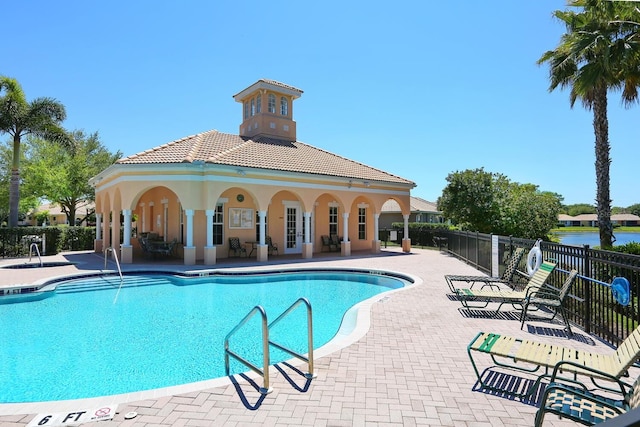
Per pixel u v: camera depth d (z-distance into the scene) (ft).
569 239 143.13
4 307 33.01
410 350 19.20
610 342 20.52
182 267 50.16
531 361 13.89
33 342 23.89
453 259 66.28
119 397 13.92
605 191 50.85
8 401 16.42
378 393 14.33
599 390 14.61
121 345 23.31
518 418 12.54
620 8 42.39
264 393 14.28
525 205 87.86
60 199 112.47
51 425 12.00
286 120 79.30
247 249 66.95
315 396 14.07
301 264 55.42
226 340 18.69
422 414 12.77
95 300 35.81
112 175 59.98
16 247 67.72
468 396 14.12
